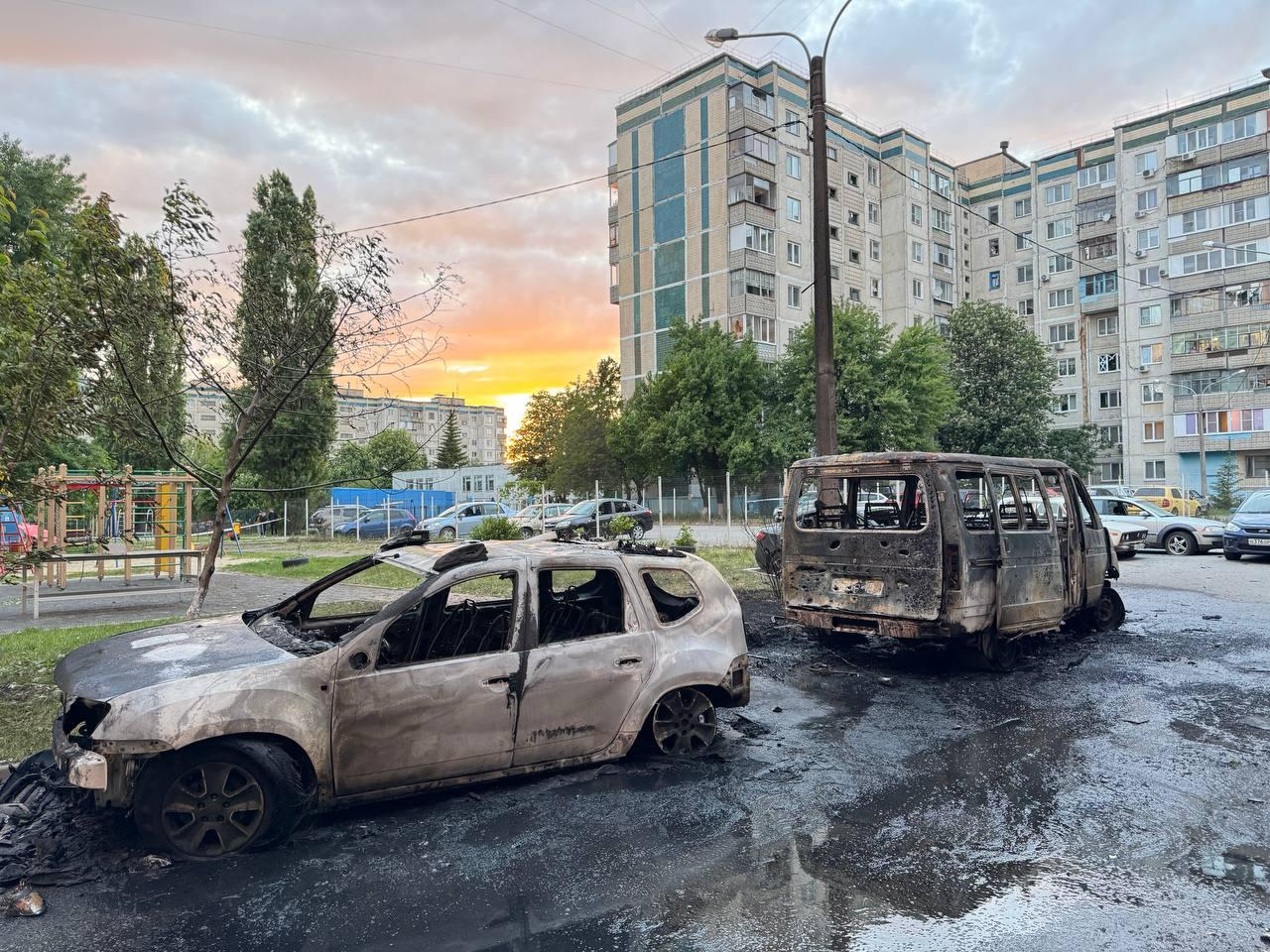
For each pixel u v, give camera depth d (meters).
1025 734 5.63
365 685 3.98
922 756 5.15
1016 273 63.84
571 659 4.55
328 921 3.10
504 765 4.36
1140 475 54.31
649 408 43.00
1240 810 4.26
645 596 4.96
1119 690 6.85
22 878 3.40
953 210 62.09
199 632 4.60
